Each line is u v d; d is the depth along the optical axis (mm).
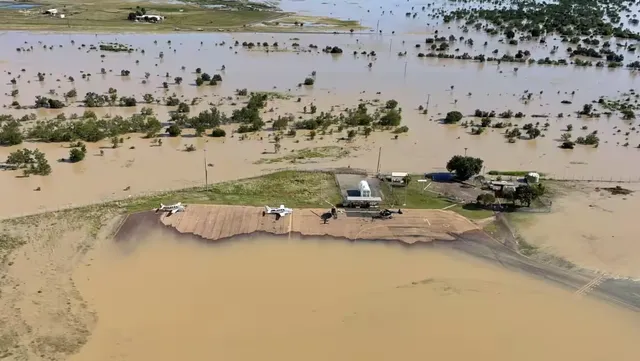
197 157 87500
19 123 98188
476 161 80312
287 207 70938
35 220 65000
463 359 46188
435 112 116312
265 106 115688
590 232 67062
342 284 55844
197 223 66188
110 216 66875
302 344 47031
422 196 75625
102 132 94375
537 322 51094
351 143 96375
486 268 59531
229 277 56188
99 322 48531
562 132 105938
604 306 53562
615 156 93875
